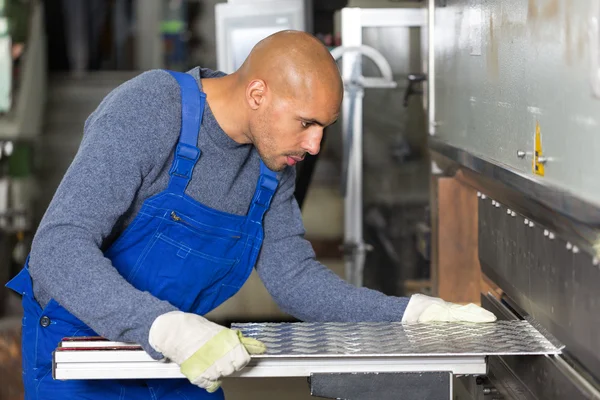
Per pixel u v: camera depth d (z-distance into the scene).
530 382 1.63
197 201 1.78
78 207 1.57
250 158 1.86
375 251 4.93
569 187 1.37
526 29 1.60
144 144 1.65
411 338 1.62
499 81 1.80
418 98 4.70
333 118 1.65
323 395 1.51
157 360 1.49
